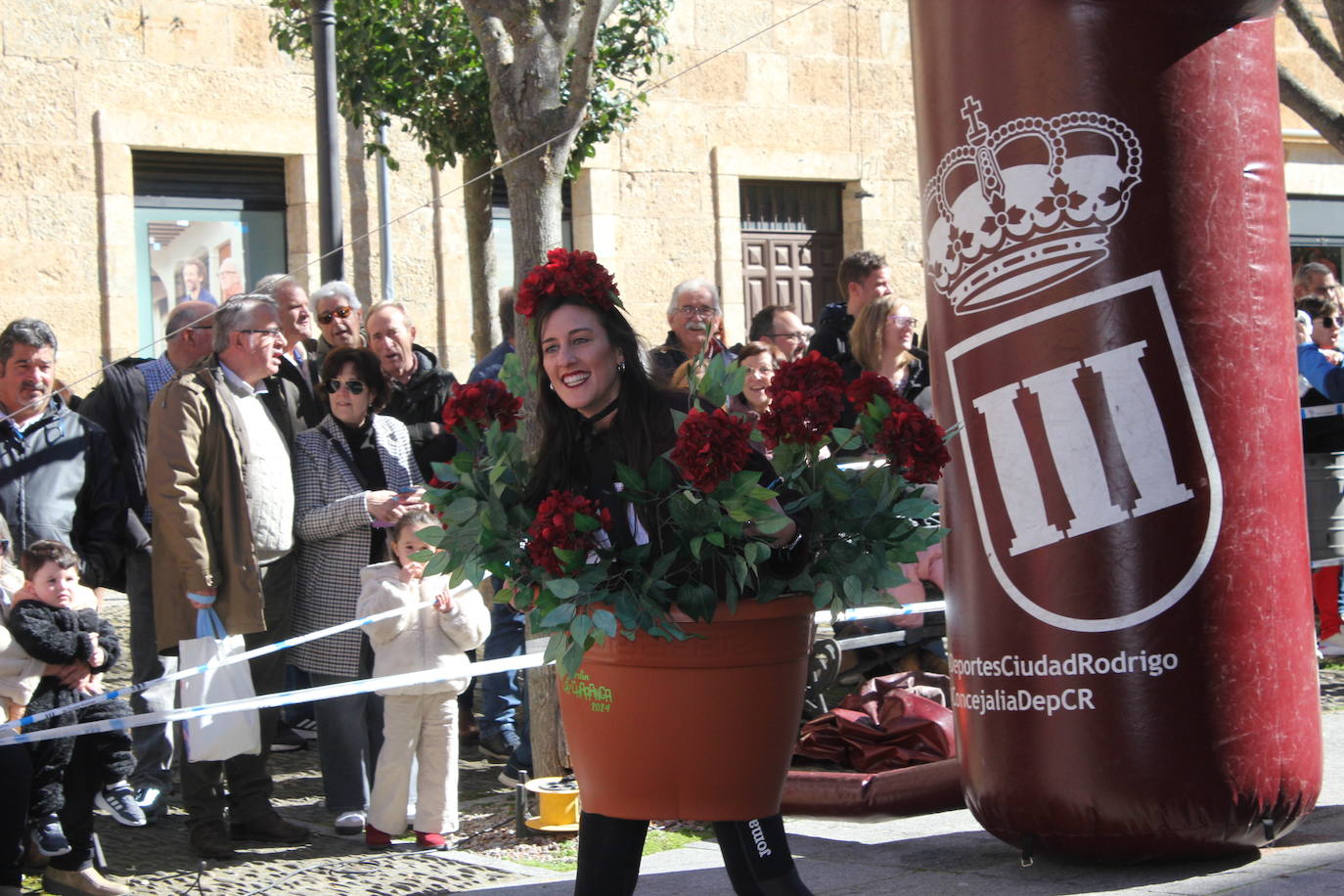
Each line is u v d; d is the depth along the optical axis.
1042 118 3.66
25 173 10.88
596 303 3.08
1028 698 3.73
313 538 5.24
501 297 6.60
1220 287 3.66
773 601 2.95
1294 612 3.75
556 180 5.09
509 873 4.51
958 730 3.99
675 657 2.93
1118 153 3.62
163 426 4.85
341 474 5.35
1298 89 8.00
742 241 13.86
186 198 11.66
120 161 11.20
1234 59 3.70
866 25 14.23
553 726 5.04
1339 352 7.02
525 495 3.07
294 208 11.92
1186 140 3.63
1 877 4.36
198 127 11.48
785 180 14.05
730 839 3.07
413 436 6.12
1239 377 3.67
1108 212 3.62
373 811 4.91
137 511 5.73
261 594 4.88
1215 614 3.63
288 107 11.82
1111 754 3.64
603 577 2.85
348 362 5.40
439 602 4.88
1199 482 3.62
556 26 5.07
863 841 4.55
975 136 3.76
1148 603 3.62
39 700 4.47
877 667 6.32
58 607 4.48
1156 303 3.62
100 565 5.35
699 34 13.42
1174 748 3.62
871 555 3.03
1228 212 3.67
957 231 3.82
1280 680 3.70
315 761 6.32
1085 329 3.64
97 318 11.16
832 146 14.10
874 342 6.47
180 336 5.85
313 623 5.25
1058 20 3.63
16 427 5.21
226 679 4.76
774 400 2.99
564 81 7.70
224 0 11.56
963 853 4.29
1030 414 3.70
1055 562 3.68
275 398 5.34
